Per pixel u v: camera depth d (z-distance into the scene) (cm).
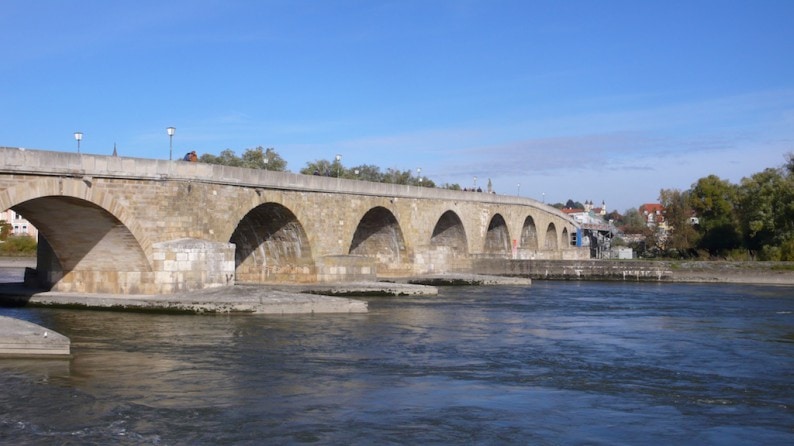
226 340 3372
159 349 3102
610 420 2084
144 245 4653
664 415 2148
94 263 4831
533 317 4659
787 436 1961
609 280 9450
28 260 11300
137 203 4619
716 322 4497
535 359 3048
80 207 4441
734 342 3606
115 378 2525
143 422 1986
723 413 2178
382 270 8119
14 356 2816
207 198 5081
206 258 4738
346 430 1938
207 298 4422
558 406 2230
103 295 4675
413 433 1923
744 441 1914
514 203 11125
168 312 4328
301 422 2005
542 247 13100
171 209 4806
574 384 2555
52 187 4147
